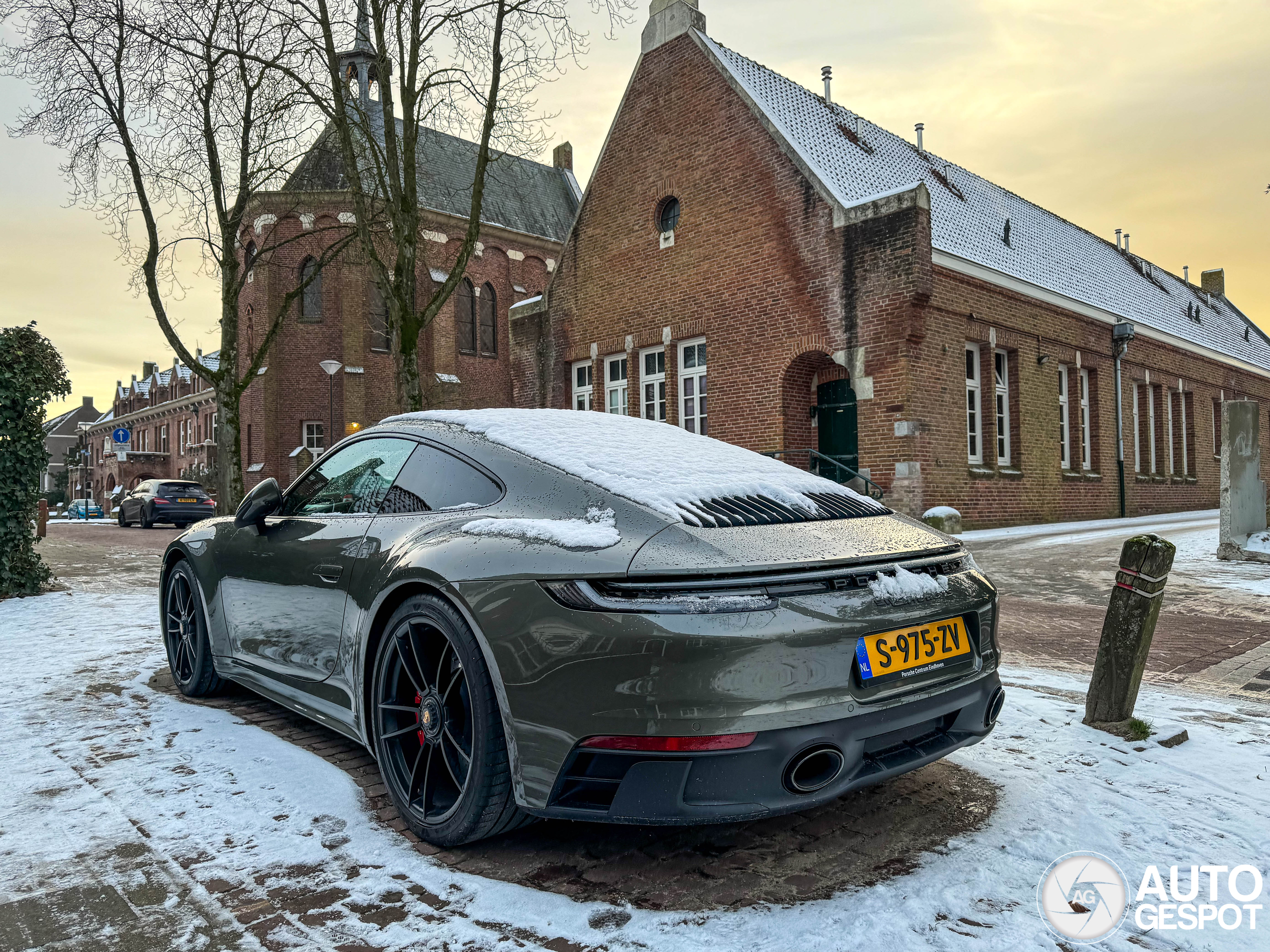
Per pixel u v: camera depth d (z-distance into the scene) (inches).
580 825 96.4
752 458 121.3
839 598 81.1
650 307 652.1
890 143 705.6
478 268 1266.0
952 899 76.7
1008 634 215.3
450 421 118.0
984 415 576.1
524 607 81.4
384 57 423.8
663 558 78.0
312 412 1112.8
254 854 88.7
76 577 394.6
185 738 131.1
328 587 115.0
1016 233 743.7
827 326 528.1
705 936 70.5
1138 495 772.6
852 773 79.7
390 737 97.7
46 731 135.6
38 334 321.1
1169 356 853.2
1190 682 165.9
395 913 75.8
